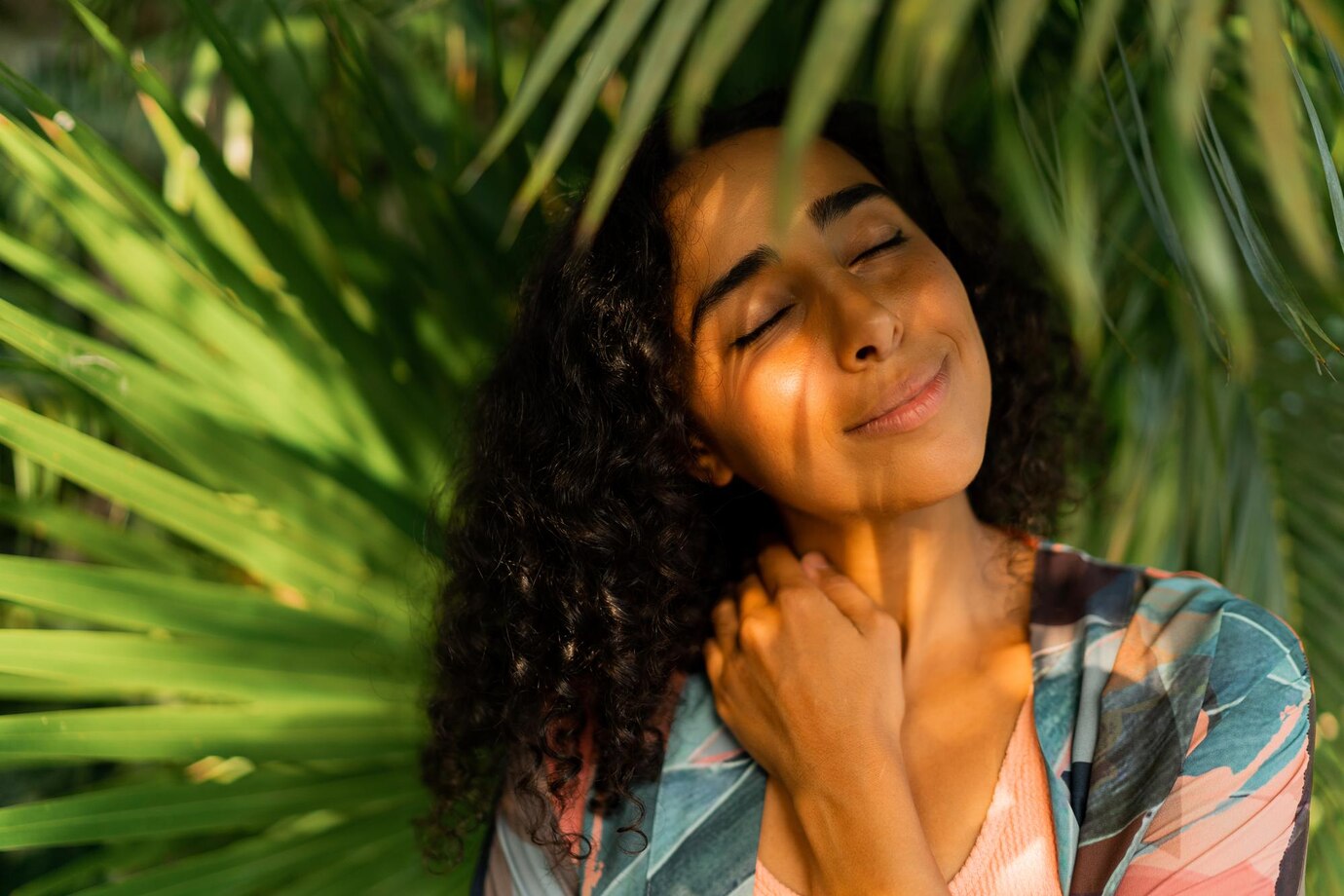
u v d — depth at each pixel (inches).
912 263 31.0
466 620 38.5
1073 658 31.4
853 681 31.4
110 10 57.6
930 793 31.3
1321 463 42.3
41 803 35.2
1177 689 29.4
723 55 17.8
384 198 54.8
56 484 52.9
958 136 41.0
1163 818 28.5
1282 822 28.2
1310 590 42.1
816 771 30.9
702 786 34.1
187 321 41.9
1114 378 44.8
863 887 29.4
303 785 41.1
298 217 44.0
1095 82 34.7
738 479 37.8
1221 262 21.2
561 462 36.0
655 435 34.6
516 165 43.6
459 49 50.5
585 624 36.0
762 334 31.5
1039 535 40.9
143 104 45.6
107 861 44.3
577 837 34.3
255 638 40.6
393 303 45.1
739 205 31.7
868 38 37.3
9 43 67.5
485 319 46.1
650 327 34.0
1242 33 33.3
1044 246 29.6
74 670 37.3
